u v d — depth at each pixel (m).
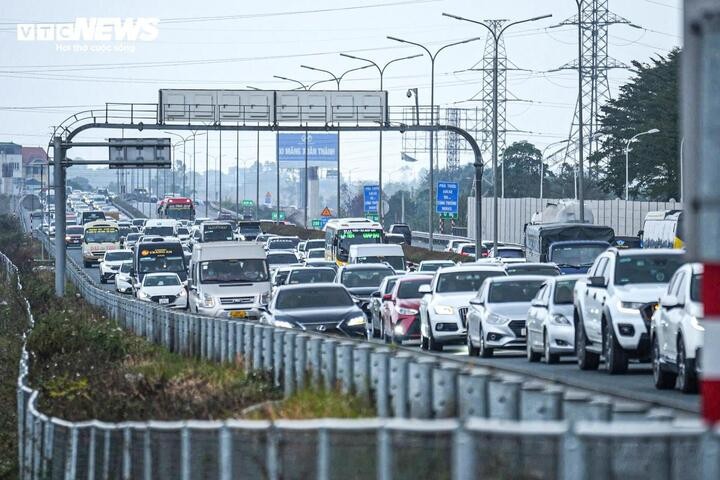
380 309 102.75
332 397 44.44
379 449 23.03
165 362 75.81
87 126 150.62
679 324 52.69
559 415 25.62
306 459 25.27
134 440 34.56
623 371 63.94
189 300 129.88
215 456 28.94
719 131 18.86
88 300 150.12
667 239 152.12
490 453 20.55
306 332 55.91
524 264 103.12
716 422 20.06
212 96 164.00
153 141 150.62
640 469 18.67
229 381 57.53
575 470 19.23
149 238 186.12
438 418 33.69
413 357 37.72
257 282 125.19
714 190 18.91
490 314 80.19
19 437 51.88
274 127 158.50
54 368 70.19
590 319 66.81
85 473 39.19
